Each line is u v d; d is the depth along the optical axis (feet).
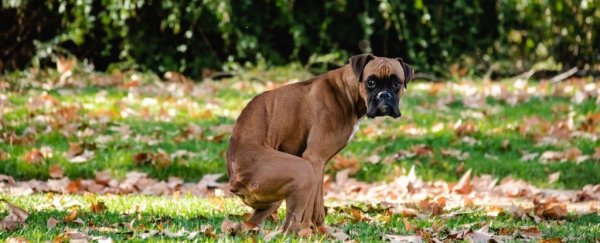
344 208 33.88
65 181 39.81
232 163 26.43
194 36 64.18
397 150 46.24
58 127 46.62
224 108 53.47
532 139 48.47
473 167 43.98
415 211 33.42
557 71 68.64
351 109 27.35
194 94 56.65
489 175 42.50
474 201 38.37
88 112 49.88
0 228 26.37
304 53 65.98
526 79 65.41
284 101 27.04
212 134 47.80
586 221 33.17
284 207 33.94
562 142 47.70
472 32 66.03
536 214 33.65
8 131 45.75
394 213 33.14
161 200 34.91
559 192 40.75
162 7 62.59
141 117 49.98
